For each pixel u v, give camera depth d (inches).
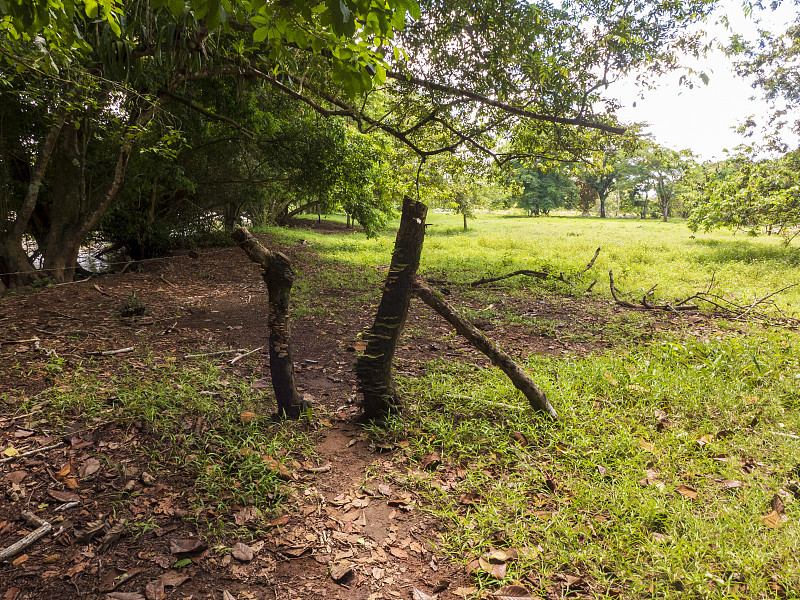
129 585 86.0
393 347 143.4
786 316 277.1
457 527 101.6
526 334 251.1
